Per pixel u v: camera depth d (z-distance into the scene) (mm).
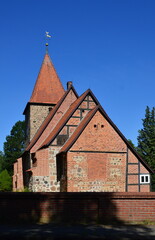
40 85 36250
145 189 26078
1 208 15359
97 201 15750
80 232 13055
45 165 26750
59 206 15617
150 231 13438
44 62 37688
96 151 25406
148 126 55906
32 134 34594
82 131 25359
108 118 26156
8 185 57594
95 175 25047
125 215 15672
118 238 12070
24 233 12703
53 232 12977
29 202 15562
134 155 26406
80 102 27625
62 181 25812
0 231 13164
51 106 35656
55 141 27062
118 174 25719
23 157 34031
